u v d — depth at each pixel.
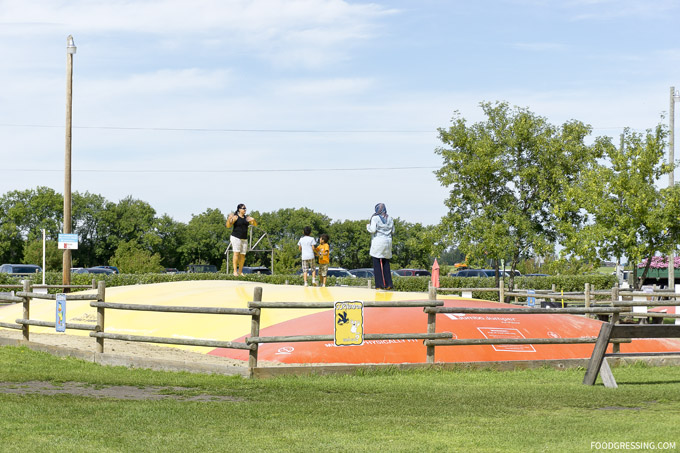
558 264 30.47
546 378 10.66
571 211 31.78
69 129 30.81
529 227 32.31
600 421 7.40
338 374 10.82
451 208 33.97
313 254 19.03
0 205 82.06
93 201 86.50
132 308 11.70
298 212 88.81
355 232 88.06
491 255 32.84
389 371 11.05
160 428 6.98
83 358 12.03
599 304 20.48
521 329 14.28
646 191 27.84
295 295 16.19
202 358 12.22
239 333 13.76
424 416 7.68
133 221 86.12
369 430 7.01
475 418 7.57
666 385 9.94
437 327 13.82
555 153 32.19
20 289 29.41
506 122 33.03
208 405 8.15
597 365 9.88
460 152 33.09
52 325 12.78
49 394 8.77
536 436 6.73
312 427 7.12
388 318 14.19
